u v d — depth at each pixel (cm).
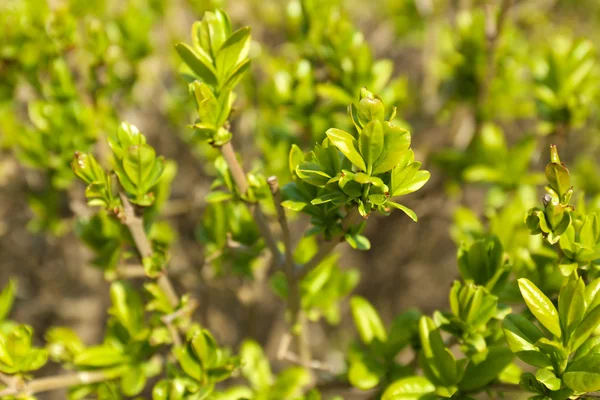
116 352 51
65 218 67
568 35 89
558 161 42
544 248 50
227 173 47
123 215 46
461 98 66
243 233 55
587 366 41
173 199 94
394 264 110
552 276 48
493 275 46
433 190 78
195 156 89
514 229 55
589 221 44
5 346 46
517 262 49
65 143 58
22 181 79
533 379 43
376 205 41
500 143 61
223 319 89
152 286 49
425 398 46
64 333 52
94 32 58
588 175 68
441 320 46
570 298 42
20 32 60
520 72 73
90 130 58
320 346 112
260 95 66
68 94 58
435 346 46
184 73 45
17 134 59
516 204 57
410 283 111
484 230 59
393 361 51
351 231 44
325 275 55
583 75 58
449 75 66
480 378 46
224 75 44
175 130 89
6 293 52
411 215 40
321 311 56
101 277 91
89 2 68
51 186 64
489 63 60
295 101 58
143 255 48
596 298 42
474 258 46
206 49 44
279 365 90
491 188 61
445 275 114
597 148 90
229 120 45
